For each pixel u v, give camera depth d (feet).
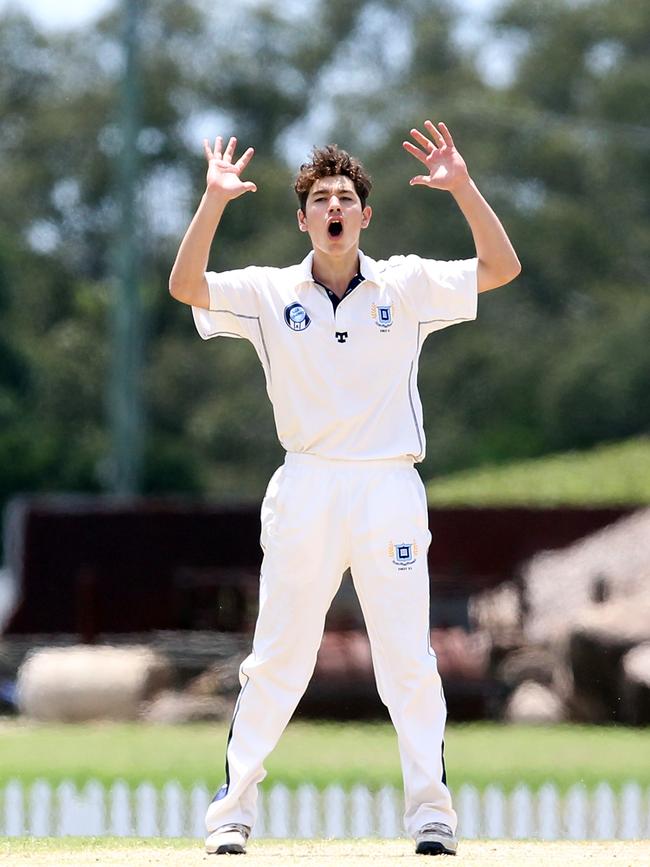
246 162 70.59
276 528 69.31
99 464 473.67
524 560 222.07
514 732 178.09
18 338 494.18
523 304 487.61
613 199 491.31
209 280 69.72
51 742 169.17
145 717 191.93
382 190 467.93
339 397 68.74
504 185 489.67
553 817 118.32
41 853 72.79
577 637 186.09
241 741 70.28
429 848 68.54
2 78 549.95
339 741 170.40
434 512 224.74
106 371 502.38
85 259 544.21
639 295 477.77
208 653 203.62
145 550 217.36
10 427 481.87
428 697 69.31
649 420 458.50
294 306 69.36
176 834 107.76
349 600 195.11
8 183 535.60
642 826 117.80
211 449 500.33
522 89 532.32
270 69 548.72
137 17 317.01
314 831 114.11
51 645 211.61
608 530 219.20
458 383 476.95
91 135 536.01
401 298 69.87
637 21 517.14
